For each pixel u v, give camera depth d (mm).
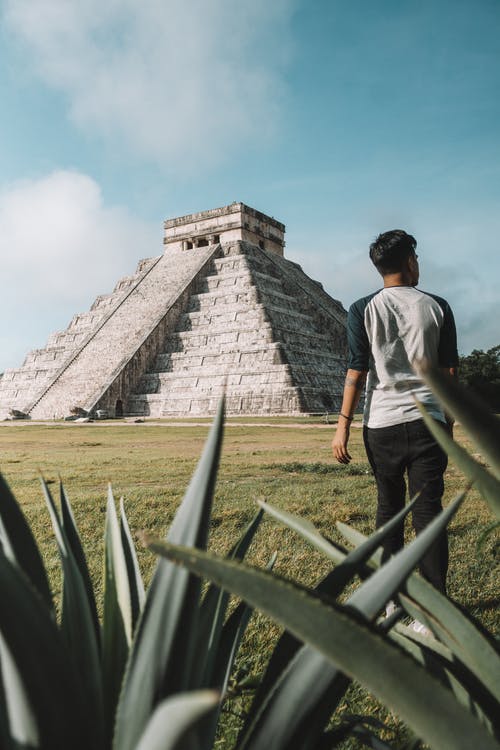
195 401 46344
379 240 4102
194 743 909
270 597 1036
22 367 59375
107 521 1812
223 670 1630
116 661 1532
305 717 1258
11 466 13695
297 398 42344
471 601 4156
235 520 6625
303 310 59469
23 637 1022
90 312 61906
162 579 1252
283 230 70250
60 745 1068
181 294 55094
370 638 1023
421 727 997
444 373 1029
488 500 1235
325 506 7402
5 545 1510
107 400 46812
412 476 3891
